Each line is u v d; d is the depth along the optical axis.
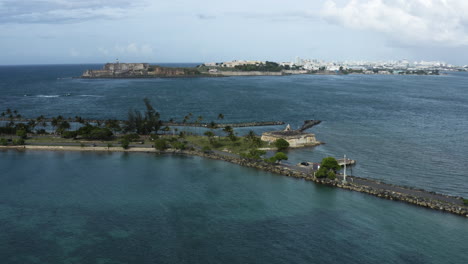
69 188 124.38
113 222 100.56
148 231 95.94
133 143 189.25
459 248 88.88
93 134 193.50
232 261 83.44
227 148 181.25
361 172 146.88
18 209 107.50
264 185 130.50
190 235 94.25
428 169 151.38
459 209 106.12
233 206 111.75
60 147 178.25
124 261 83.06
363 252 87.19
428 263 83.06
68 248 87.75
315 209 110.12
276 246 89.62
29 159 158.62
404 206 112.06
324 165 139.12
